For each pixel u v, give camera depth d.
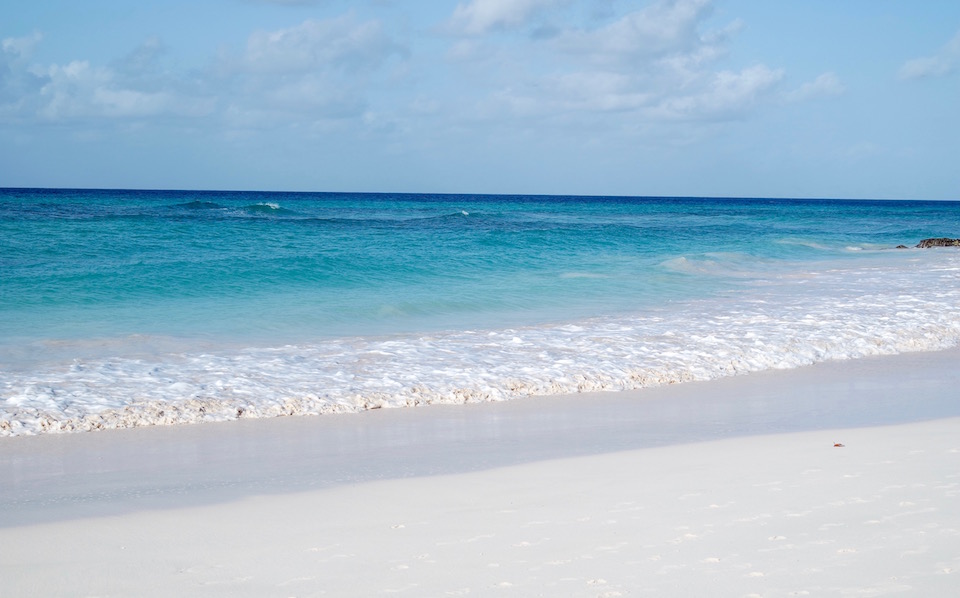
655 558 4.92
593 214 80.88
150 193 175.25
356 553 5.15
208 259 23.58
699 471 6.93
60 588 4.69
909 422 8.99
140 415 9.06
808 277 24.78
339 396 10.04
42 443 8.19
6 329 14.17
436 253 29.17
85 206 62.00
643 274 24.56
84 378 10.59
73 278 19.58
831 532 5.28
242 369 11.31
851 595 4.35
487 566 4.88
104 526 5.78
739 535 5.28
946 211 120.12
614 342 13.59
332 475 7.12
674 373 11.66
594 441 8.28
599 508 5.96
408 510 6.05
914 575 4.59
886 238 50.34
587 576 4.68
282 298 18.61
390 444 8.23
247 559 5.09
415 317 16.66
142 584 4.73
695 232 50.69
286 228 40.28
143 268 21.39
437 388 10.52
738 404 10.08
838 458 7.23
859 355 13.31
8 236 29.11
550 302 18.83
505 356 12.44
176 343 13.30
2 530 5.70
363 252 28.45
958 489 6.17
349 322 15.82
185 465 7.48
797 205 162.00
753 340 13.90
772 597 4.34
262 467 7.41
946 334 14.92
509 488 6.58
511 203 127.69
